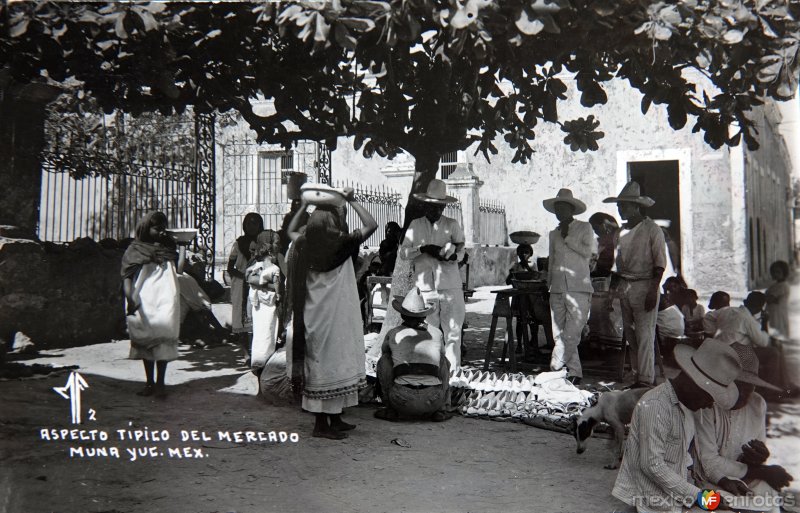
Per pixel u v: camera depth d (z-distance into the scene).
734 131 14.90
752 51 5.03
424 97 7.41
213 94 7.37
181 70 6.98
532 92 7.42
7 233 8.50
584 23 5.24
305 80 7.31
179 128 12.91
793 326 5.65
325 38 4.47
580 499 3.78
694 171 15.52
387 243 8.57
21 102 8.74
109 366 7.58
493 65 7.03
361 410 6.02
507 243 18.83
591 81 7.04
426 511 3.58
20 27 4.83
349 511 3.58
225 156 17.03
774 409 5.48
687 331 7.34
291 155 17.06
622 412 4.36
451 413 5.89
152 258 5.97
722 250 15.12
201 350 8.98
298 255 4.97
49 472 4.07
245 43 6.77
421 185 7.95
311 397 4.93
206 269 11.86
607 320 8.34
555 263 6.99
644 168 18.52
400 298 6.33
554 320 7.03
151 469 4.21
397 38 5.04
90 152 10.29
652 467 3.35
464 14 4.47
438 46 6.51
